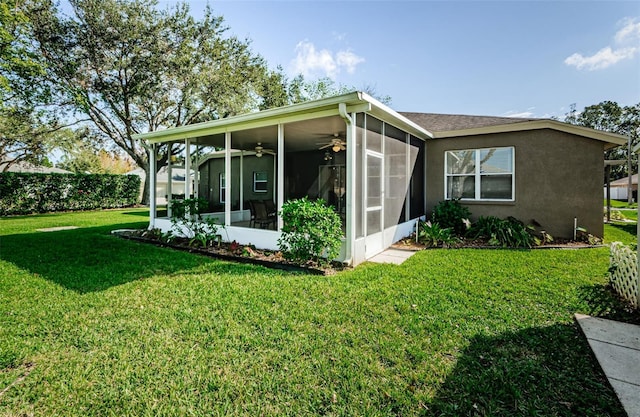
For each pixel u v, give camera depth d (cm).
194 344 259
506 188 789
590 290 381
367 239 554
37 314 316
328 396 198
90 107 1594
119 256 574
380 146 600
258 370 224
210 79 1669
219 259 560
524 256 569
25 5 1328
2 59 1129
